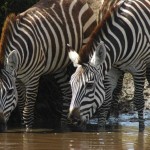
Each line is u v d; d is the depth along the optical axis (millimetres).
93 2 24500
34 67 19203
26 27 19188
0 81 17906
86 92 17703
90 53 18094
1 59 18125
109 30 18906
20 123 20562
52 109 21734
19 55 18688
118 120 20969
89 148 15344
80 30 20703
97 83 17969
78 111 17469
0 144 15969
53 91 21812
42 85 21781
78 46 20688
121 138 17078
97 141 16500
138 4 19734
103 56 17922
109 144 16000
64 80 20906
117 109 21672
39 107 21672
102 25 18859
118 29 19031
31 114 19359
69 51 18453
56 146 15656
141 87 19766
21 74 18984
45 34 19688
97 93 17938
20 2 22203
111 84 19859
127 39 19125
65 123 20484
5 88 17859
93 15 21172
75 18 20688
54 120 21422
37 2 21625
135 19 19406
